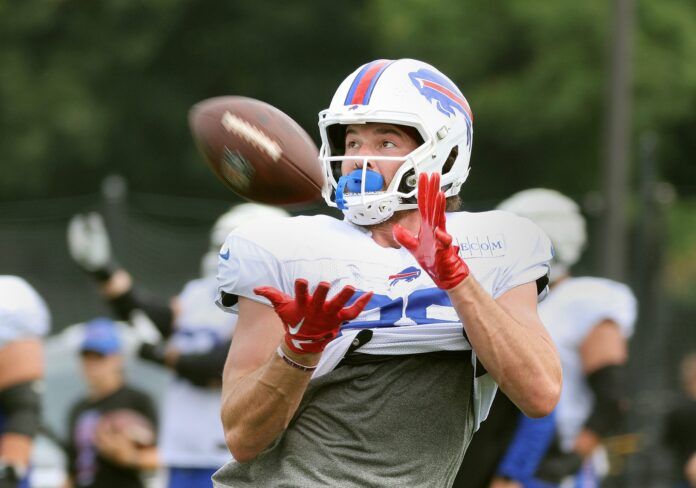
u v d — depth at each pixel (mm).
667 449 25406
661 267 27938
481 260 10758
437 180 9859
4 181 81688
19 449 18969
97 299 35625
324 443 10430
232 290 10602
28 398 19203
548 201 20812
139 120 84875
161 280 34250
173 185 86125
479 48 72375
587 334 20094
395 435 10445
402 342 10391
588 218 28516
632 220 29531
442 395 10531
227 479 10773
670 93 68938
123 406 23547
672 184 81688
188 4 84688
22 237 36031
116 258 33656
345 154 11109
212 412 23172
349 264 10547
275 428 10086
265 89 86500
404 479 10406
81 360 23703
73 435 23500
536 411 10211
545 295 11219
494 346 9945
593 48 70250
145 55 83000
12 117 81750
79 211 38156
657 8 69125
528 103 71188
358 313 9641
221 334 23375
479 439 17641
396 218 10828
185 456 23188
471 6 72188
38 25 83125
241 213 24625
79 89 82938
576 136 73000
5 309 19141
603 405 19719
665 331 27703
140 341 23484
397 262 10625
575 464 19406
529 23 70375
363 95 10781
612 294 20281
